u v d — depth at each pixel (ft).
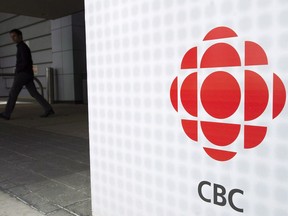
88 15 5.61
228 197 3.99
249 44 3.64
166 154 4.63
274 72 3.47
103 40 5.40
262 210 3.71
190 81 4.23
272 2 3.42
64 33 33.55
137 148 5.05
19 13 31.14
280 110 3.47
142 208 5.09
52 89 34.83
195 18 4.08
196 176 4.30
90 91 5.79
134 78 4.96
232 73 3.81
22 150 12.75
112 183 5.58
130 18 4.90
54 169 10.12
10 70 44.78
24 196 7.91
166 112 4.57
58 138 15.05
